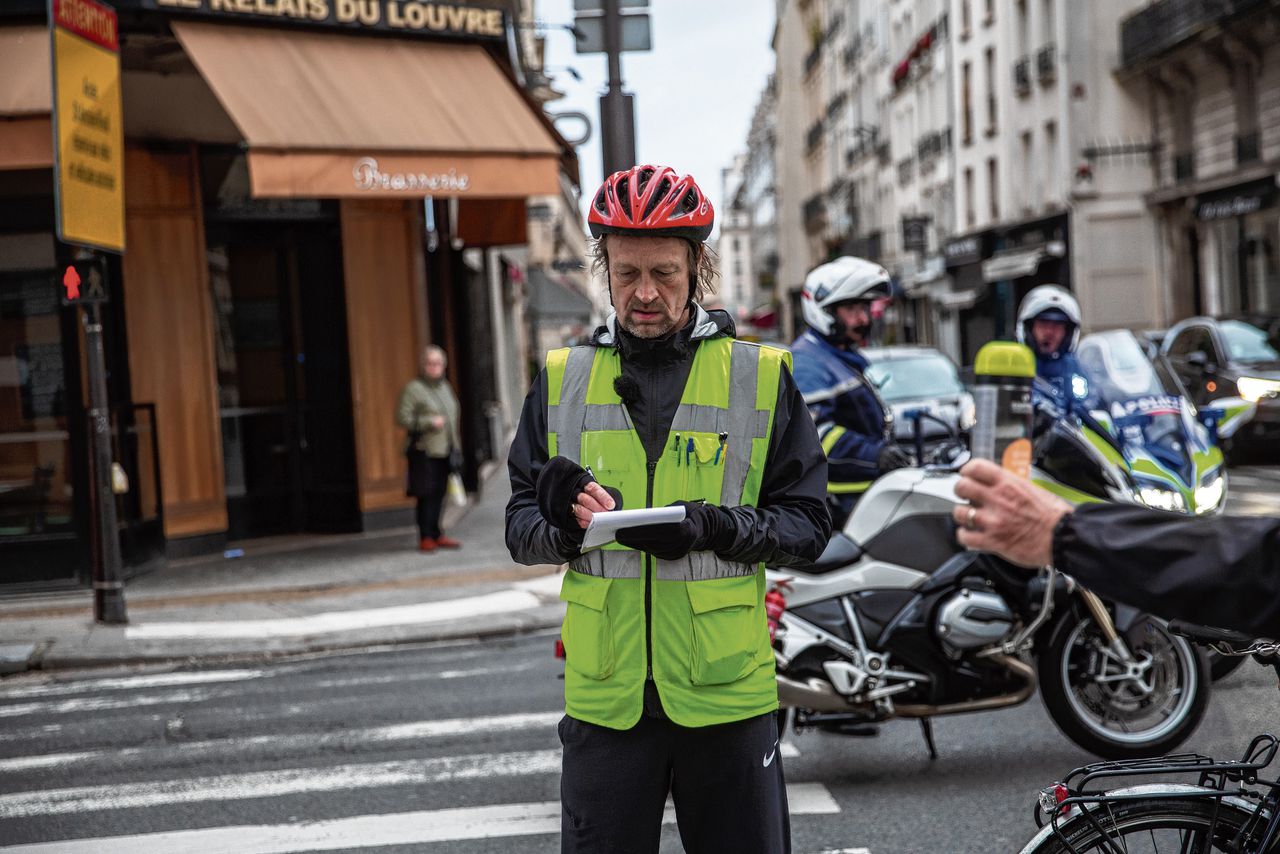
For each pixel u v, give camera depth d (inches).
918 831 190.4
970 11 1700.3
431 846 194.5
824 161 2864.2
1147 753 208.7
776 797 112.3
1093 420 243.0
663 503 111.8
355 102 479.5
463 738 254.7
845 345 223.5
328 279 575.2
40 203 466.6
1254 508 402.6
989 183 1672.0
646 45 374.9
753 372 114.6
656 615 109.4
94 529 391.9
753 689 110.4
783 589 209.3
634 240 110.3
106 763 249.0
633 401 113.1
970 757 224.8
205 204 548.1
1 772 246.1
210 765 244.1
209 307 540.4
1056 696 209.3
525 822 203.2
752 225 4990.2
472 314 807.1
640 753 109.9
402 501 586.2
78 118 378.3
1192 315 1331.2
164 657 351.3
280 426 578.9
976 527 73.9
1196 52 1223.5
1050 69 1421.0
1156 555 69.8
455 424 525.7
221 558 530.0
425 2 514.3
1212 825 104.0
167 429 529.3
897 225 2166.6
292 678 322.0
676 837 194.5
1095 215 1379.2
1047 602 202.4
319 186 457.1
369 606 409.4
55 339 467.5
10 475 465.4
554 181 502.3
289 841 199.0
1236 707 145.9
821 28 2819.9
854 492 219.8
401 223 589.9
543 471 103.4
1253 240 1200.2
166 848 197.9
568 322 1374.3
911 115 2041.1
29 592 461.1
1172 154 1326.3
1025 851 106.7
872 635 206.5
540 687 295.7
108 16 403.2
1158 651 210.7
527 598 412.8
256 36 479.5
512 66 559.2
